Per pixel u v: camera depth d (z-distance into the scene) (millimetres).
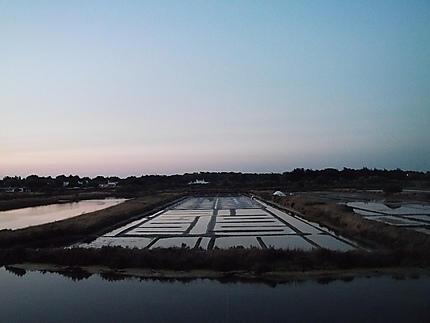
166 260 16484
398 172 110125
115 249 17719
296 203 42719
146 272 16031
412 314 11258
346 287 13711
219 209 44875
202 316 11547
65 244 22828
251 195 73375
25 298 13359
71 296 13508
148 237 25141
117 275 15891
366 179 101438
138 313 11883
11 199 62375
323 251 16266
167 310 12055
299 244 21562
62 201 65938
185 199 66250
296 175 114438
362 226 24000
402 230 21031
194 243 22516
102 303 12758
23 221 35438
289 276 15008
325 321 10945
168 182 120750
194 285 14445
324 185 94938
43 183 107000
